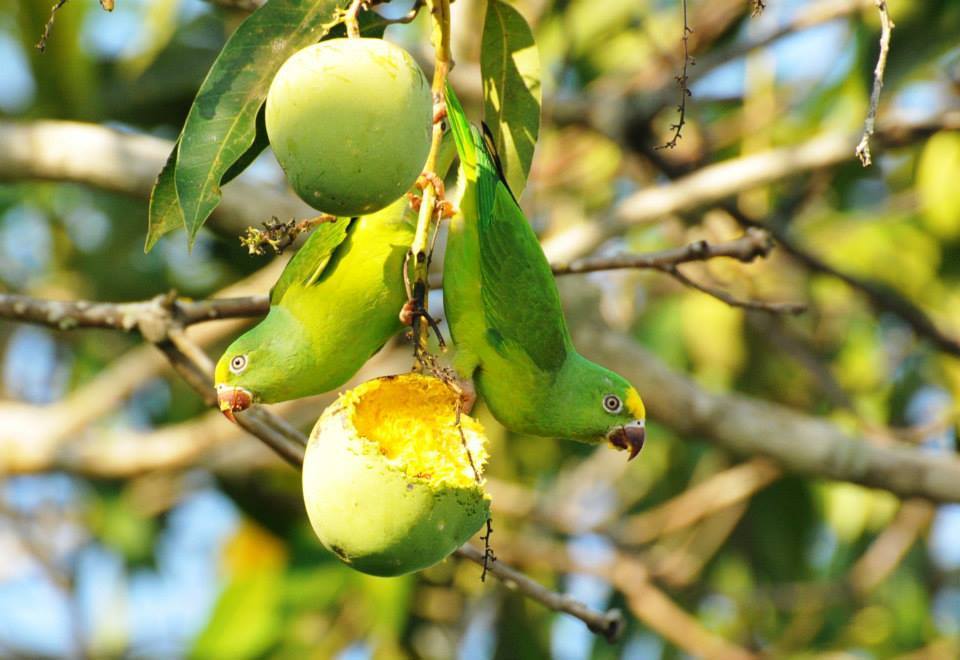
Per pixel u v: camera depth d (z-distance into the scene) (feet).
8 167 27.99
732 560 39.45
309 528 32.96
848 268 37.60
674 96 33.99
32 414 33.50
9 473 33.24
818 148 30.83
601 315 31.04
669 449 39.40
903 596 39.40
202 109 13.93
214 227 27.30
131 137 28.53
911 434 34.42
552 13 36.70
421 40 33.86
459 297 17.21
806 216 39.22
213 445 33.24
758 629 38.73
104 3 13.67
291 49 14.21
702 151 35.53
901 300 33.19
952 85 36.70
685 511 36.83
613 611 20.48
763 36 34.86
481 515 13.99
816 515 38.14
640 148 34.73
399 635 33.40
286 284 16.56
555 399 18.16
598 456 39.55
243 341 16.44
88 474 33.30
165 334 20.54
